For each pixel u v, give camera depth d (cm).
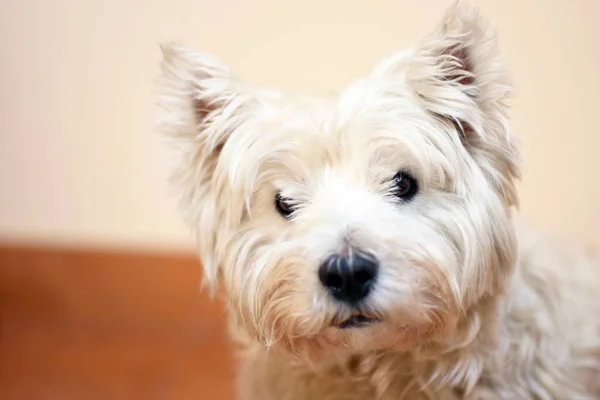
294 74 183
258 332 102
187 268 199
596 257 147
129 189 198
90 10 187
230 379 181
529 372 116
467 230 100
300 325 94
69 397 176
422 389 111
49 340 204
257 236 104
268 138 102
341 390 116
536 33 173
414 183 101
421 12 174
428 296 93
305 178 101
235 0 180
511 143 102
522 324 116
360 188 99
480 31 98
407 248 90
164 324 203
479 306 107
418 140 99
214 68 109
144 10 185
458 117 100
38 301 210
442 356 109
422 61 100
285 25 180
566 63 174
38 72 194
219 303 198
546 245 132
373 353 110
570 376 119
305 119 100
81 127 196
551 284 123
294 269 92
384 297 89
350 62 180
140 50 188
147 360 192
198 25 183
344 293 89
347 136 98
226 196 108
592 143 178
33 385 182
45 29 191
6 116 199
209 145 111
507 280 107
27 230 206
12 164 202
